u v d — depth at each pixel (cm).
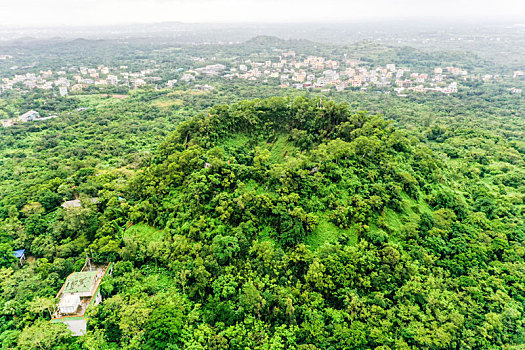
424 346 5925
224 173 9569
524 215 10112
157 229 8812
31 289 6588
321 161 9719
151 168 10681
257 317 6353
